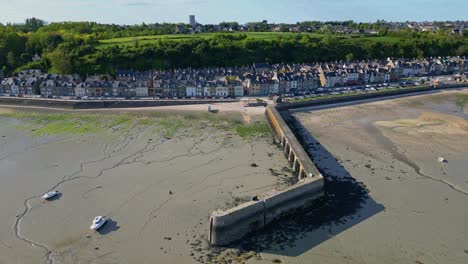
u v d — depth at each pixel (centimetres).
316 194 5872
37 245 4775
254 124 9769
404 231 5094
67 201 5825
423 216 5450
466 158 7475
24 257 4544
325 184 6412
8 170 6944
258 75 14238
